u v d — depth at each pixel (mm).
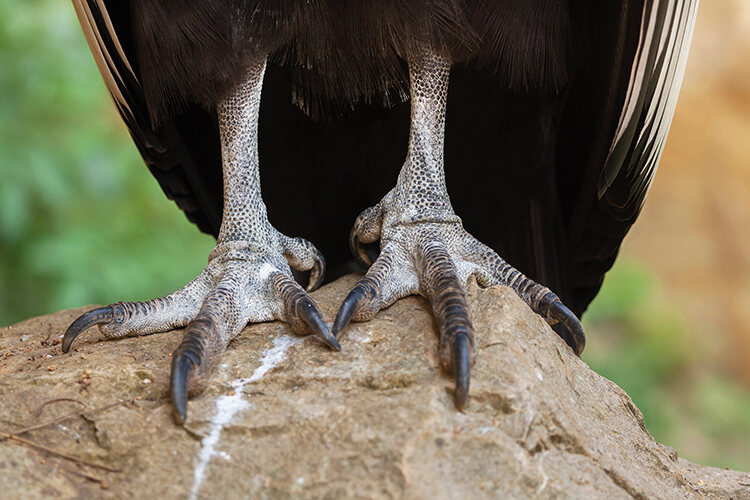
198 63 1711
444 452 1616
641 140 1706
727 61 3461
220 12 1706
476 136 1773
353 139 1786
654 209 3471
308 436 1628
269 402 1646
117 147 2643
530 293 1702
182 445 1632
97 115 2650
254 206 1727
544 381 1653
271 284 1706
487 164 1783
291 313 1688
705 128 3469
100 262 2441
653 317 3094
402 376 1646
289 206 1819
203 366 1656
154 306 1706
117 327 1699
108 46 1717
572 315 1694
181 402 1638
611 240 1759
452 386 1637
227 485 1618
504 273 1709
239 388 1657
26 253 2473
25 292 2525
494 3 1711
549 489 1618
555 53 1724
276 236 1734
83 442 1639
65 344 1688
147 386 1663
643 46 1687
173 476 1623
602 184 1716
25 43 2477
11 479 1618
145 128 1751
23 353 1728
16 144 2428
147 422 1642
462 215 1804
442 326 1658
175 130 1764
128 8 1724
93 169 2498
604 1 1716
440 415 1625
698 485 1713
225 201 1726
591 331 3107
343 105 1770
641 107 1697
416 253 1707
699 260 3383
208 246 2650
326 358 1667
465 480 1612
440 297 1672
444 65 1726
